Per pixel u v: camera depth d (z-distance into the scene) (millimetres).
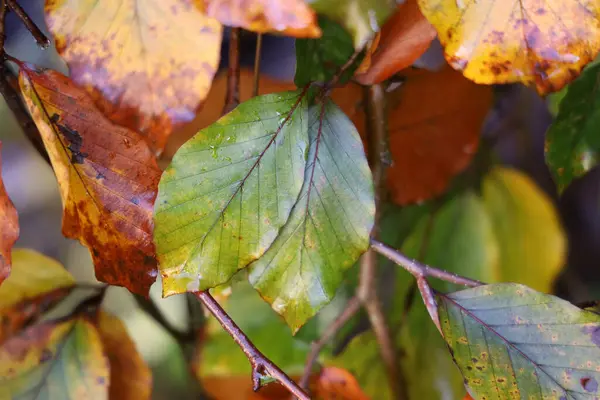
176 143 521
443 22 463
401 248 606
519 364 484
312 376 542
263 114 473
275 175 472
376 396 578
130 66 465
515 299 487
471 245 608
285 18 452
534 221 613
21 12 477
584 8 463
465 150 565
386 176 556
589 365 479
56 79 469
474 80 468
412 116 554
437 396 581
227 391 576
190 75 465
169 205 467
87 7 464
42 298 518
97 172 474
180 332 605
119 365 528
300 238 480
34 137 507
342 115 482
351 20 470
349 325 598
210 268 470
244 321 576
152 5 461
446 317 491
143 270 479
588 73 518
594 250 761
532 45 464
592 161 528
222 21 456
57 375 511
